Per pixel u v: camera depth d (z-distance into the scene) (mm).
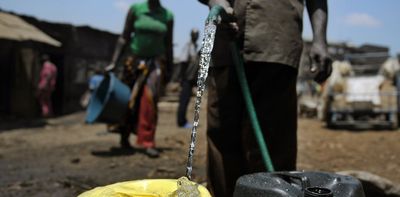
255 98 2744
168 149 7180
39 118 16109
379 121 11469
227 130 2863
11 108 16438
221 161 2867
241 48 2697
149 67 6477
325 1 2701
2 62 16484
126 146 7172
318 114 14453
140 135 6480
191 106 16531
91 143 8172
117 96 6531
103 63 22172
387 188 3570
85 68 20688
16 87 16469
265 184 1731
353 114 11664
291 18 2709
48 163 6191
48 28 18844
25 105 16531
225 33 2768
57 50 18984
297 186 1762
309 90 19797
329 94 11859
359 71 15367
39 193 4484
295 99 2818
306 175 1831
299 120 14305
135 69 6578
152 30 6434
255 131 2453
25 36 14898
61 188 4695
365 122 11414
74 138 9562
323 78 2580
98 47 21641
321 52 2543
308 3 2746
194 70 10383
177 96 17250
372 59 21297
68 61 19453
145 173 5328
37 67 16922
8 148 7898
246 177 1837
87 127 12555
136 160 6168
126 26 6660
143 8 6500
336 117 11773
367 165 6039
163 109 16312
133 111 6660
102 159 6312
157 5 6543
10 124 13820
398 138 9227
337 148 7676
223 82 2836
